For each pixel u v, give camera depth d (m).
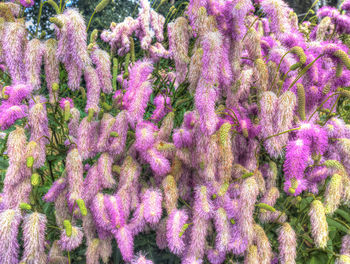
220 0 0.41
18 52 0.41
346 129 0.44
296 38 0.45
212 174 0.39
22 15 0.49
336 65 0.44
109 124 0.41
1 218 0.34
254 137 0.43
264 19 0.64
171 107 0.51
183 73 0.46
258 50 0.44
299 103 0.40
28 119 0.40
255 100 0.47
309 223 0.47
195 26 0.41
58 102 0.45
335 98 0.46
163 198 0.43
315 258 0.48
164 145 0.43
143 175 0.48
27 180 0.39
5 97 0.40
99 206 0.39
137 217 0.40
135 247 0.49
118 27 0.60
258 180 0.42
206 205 0.38
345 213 0.50
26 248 0.35
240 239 0.38
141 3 0.63
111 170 0.43
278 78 0.43
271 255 0.41
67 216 0.43
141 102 0.41
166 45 0.67
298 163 0.37
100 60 0.45
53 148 0.48
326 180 0.44
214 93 0.38
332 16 0.61
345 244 0.44
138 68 0.45
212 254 0.42
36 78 0.41
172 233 0.38
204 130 0.38
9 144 0.37
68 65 0.43
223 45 0.41
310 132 0.39
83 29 0.40
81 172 0.40
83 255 0.49
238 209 0.38
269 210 0.39
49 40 0.41
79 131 0.42
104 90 0.47
